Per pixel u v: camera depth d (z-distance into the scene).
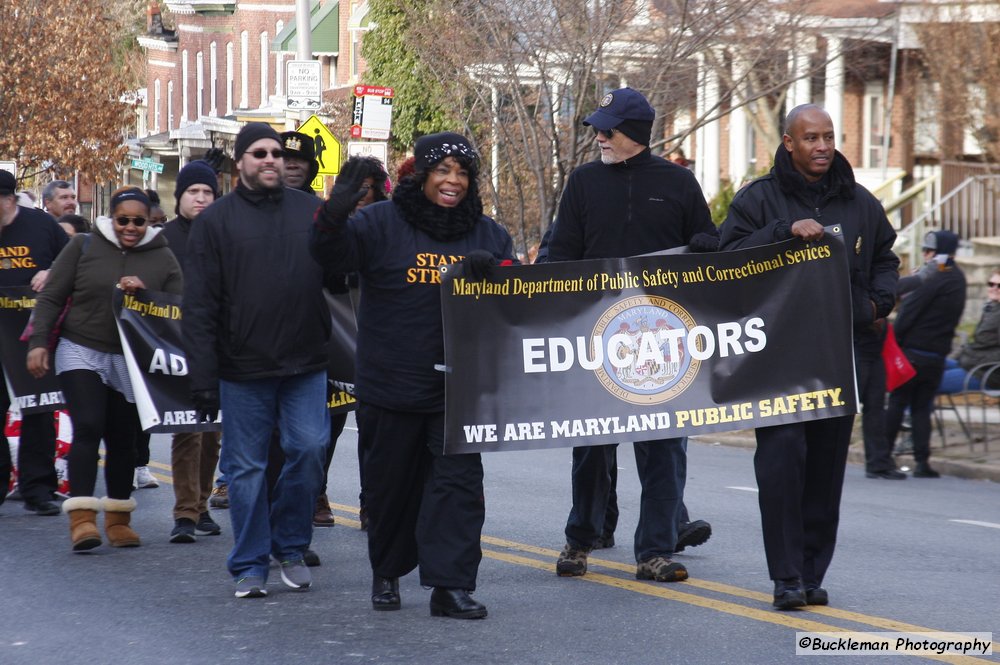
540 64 23.89
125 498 11.28
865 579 10.02
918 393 16.98
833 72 29.80
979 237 29.91
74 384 10.88
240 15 62.97
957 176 31.86
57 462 13.73
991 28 25.97
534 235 29.42
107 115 44.56
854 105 34.75
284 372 9.26
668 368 8.93
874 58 31.95
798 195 8.88
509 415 8.70
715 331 8.93
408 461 8.79
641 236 9.66
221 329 9.23
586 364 8.84
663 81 24.02
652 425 8.90
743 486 15.63
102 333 10.95
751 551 11.16
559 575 10.06
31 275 12.64
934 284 16.67
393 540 8.97
